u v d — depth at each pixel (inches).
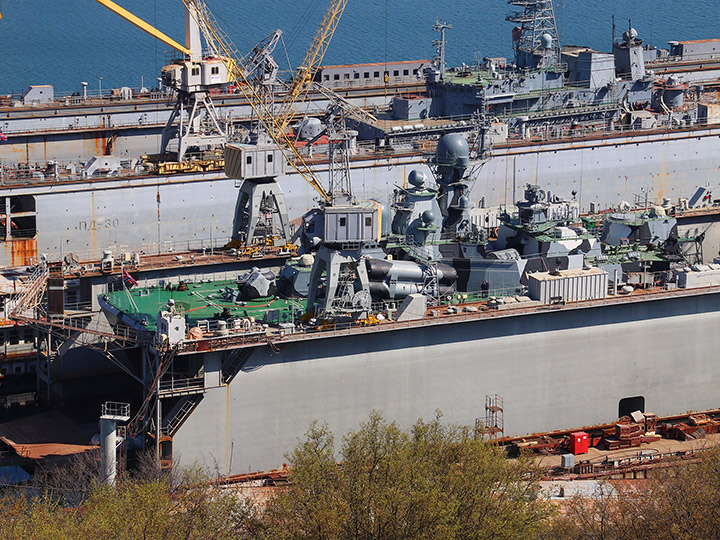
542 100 7027.6
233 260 5167.3
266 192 5241.1
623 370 4601.4
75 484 3841.0
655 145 6909.5
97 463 3964.1
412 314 4242.1
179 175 5979.3
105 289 4923.7
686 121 7101.4
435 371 4313.5
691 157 7017.7
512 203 6643.7
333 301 4210.1
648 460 4318.4
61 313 4630.9
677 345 4670.3
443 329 4284.0
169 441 3986.2
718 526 3501.5
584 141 6732.3
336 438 4222.4
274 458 4148.6
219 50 6683.1
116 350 4633.4
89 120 7057.1
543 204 4832.7
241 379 4052.7
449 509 3363.7
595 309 4495.6
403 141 6633.9
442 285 4544.8
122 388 4874.5
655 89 7504.9
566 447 4441.4
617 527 3585.1
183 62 6210.6
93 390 4825.3
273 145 5216.5
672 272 4707.2
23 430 4466.0
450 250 4793.3
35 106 7057.1
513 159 6589.6
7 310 5000.0
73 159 7022.6
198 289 4680.1
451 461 3612.2
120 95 7440.9
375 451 3560.5
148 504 3435.0
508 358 4409.5
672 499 3649.1
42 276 4773.6
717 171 7111.2
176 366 4057.6
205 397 4010.8
